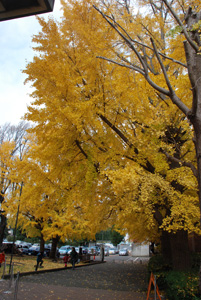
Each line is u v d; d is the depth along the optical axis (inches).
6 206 629.3
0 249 722.2
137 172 236.1
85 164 280.8
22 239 1708.9
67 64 261.0
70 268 609.0
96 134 262.2
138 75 270.2
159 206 282.0
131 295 296.2
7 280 373.1
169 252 380.8
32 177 293.4
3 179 648.4
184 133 263.3
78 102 243.0
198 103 167.2
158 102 284.2
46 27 277.4
